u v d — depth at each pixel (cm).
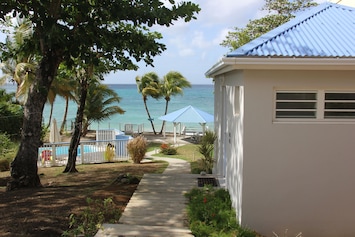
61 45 769
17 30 1015
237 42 1797
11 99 2117
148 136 2930
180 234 485
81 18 773
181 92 3209
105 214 568
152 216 577
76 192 730
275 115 541
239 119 570
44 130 2089
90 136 2864
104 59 1177
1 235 464
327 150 538
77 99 2097
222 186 759
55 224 510
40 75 824
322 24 643
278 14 1889
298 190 541
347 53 507
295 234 546
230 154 676
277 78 528
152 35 997
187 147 2186
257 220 545
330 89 537
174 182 806
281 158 538
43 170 1408
